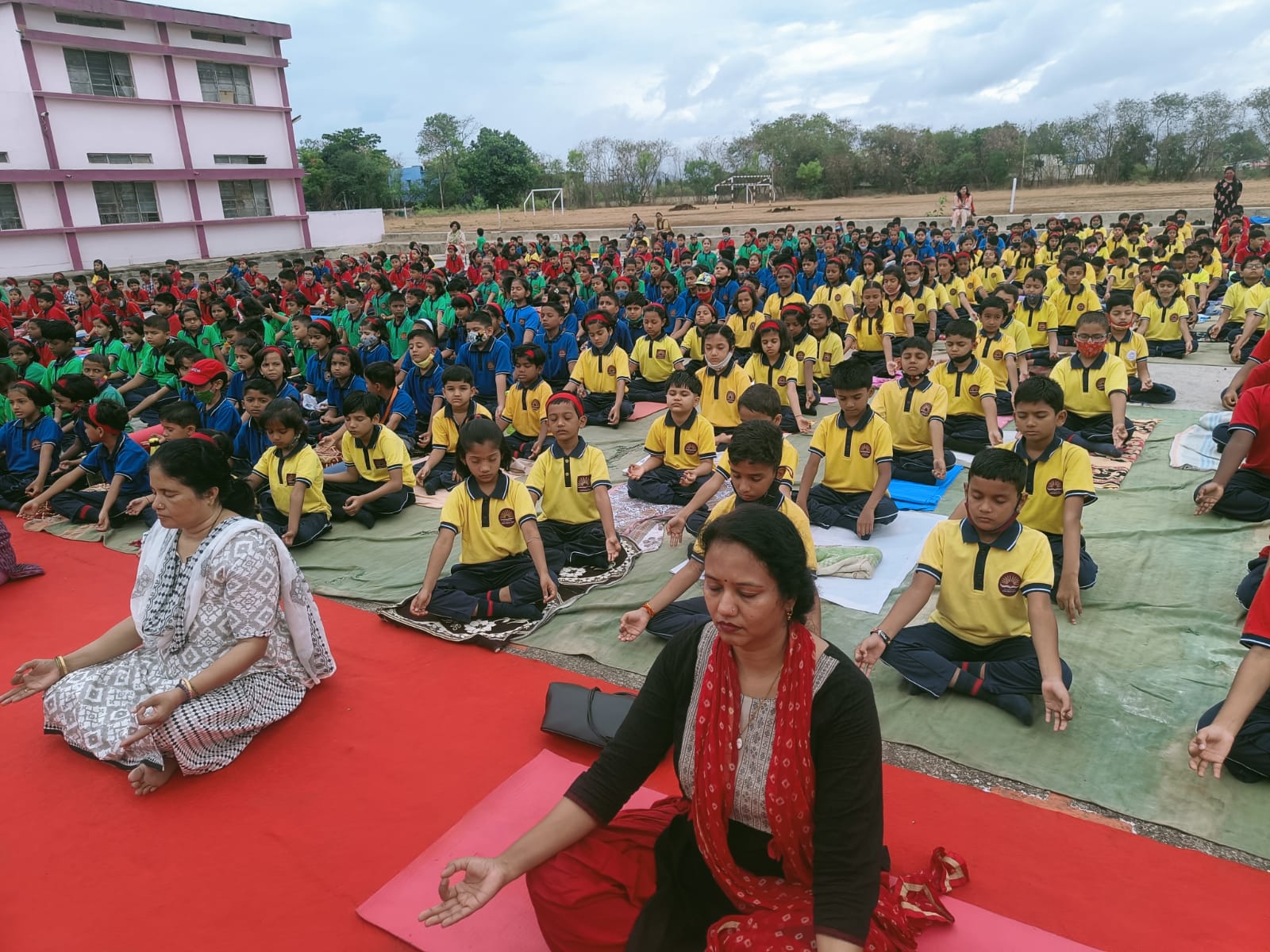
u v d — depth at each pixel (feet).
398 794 9.99
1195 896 8.11
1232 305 33.65
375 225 108.37
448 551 14.06
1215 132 128.98
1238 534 16.62
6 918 8.37
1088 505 18.51
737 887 6.45
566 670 12.69
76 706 10.66
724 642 6.31
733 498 12.59
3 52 72.64
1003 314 24.93
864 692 5.94
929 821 9.28
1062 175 138.72
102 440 19.45
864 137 158.10
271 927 8.11
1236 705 8.41
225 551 10.32
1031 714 10.91
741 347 31.91
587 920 6.71
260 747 10.99
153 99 81.76
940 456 19.22
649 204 158.81
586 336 37.04
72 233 77.82
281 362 23.93
